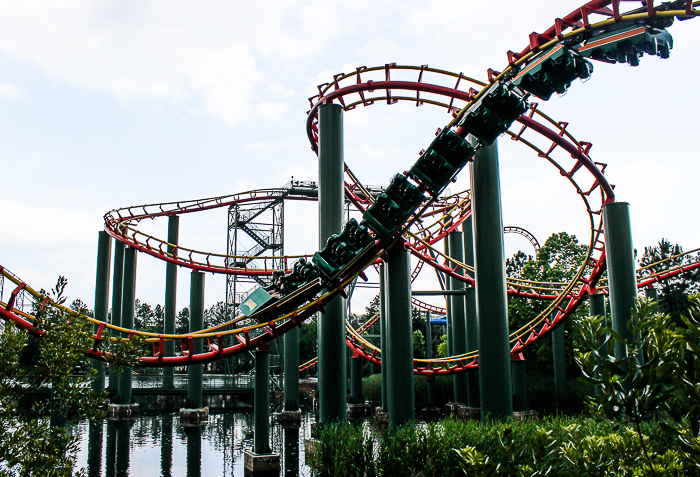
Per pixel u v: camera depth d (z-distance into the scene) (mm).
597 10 15609
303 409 46219
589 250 31078
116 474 21484
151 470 22219
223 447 27531
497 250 20047
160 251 38344
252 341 23719
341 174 23031
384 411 37906
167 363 23047
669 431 5488
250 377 57875
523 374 34406
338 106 23359
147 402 47781
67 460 9469
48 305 10875
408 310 22016
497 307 19781
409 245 35000
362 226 20812
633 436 6043
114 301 41156
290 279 23141
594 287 31625
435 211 45969
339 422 20609
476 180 20562
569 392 36719
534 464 6398
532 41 17172
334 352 22000
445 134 18953
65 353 10242
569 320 55500
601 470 5805
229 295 46281
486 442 15367
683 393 5398
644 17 14461
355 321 99750
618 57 15883
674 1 13961
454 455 15828
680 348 5352
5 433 8758
